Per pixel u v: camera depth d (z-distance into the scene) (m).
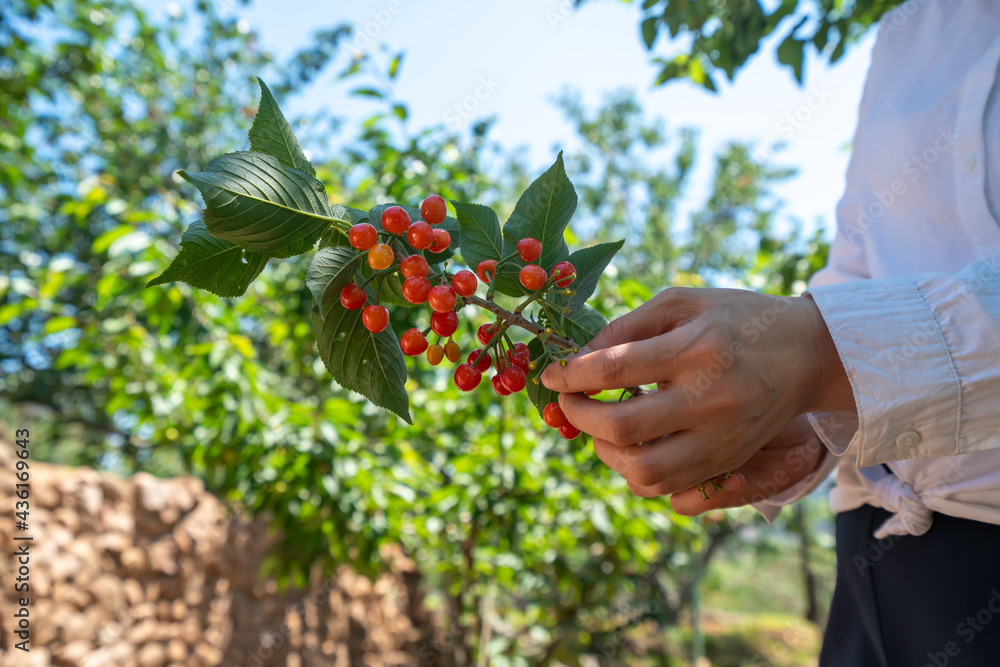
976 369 0.58
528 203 0.66
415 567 5.57
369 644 5.05
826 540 11.58
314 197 0.59
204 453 3.11
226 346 2.88
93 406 7.14
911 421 0.58
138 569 3.30
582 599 4.53
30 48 5.19
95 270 3.62
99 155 6.14
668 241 9.84
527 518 3.33
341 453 2.78
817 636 10.43
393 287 0.66
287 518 3.14
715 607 15.08
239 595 3.93
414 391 3.08
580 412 0.58
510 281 0.66
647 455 0.57
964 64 0.90
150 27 5.82
